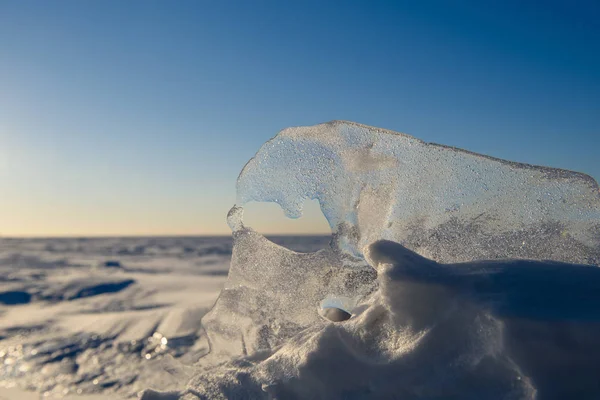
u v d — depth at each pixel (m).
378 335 1.39
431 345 1.28
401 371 1.28
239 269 2.31
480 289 1.27
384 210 2.05
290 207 2.20
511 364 1.16
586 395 1.08
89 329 6.71
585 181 1.84
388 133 2.12
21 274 15.80
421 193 2.01
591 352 1.09
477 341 1.22
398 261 1.42
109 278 14.04
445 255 1.90
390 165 2.08
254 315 2.21
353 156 2.13
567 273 1.28
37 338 6.34
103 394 4.06
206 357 2.36
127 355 5.25
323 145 2.19
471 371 1.21
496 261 1.39
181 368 2.60
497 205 1.91
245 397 1.51
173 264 19.94
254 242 2.30
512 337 1.15
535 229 1.84
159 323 6.65
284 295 2.18
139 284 12.20
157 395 1.75
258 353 1.81
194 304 8.03
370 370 1.33
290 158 2.22
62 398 4.04
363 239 2.08
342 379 1.35
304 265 2.18
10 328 6.97
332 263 2.12
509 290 1.25
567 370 1.11
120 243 61.44
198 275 14.55
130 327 6.61
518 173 1.92
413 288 1.34
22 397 4.13
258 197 2.25
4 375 4.79
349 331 1.43
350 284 2.06
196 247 39.69
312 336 1.51
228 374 1.66
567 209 1.83
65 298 10.03
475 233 1.89
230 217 2.33
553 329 1.12
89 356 5.35
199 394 1.63
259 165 2.25
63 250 39.62
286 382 1.42
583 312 1.14
